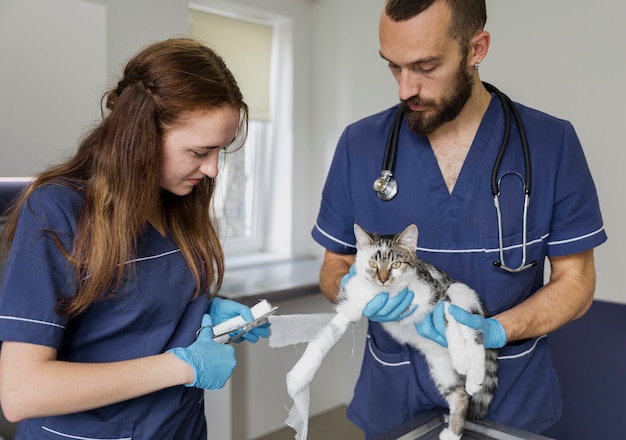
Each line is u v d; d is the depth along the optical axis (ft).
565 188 3.55
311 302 7.57
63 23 4.95
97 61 5.22
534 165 3.54
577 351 5.38
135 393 2.39
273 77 8.33
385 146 3.85
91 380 2.26
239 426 7.19
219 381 2.67
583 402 5.21
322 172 8.42
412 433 3.00
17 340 2.27
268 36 8.13
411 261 3.32
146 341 2.89
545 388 3.70
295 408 2.76
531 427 3.64
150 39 6.49
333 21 7.94
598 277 5.76
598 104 5.55
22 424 2.90
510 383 3.55
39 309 2.31
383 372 3.77
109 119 2.53
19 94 4.73
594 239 3.58
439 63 3.03
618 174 5.50
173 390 2.98
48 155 4.94
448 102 3.20
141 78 2.49
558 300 3.44
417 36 2.92
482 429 3.04
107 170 2.50
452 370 3.22
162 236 3.03
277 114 8.42
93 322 2.68
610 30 5.39
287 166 8.38
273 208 8.71
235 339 3.27
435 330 3.12
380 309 3.13
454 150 3.66
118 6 6.16
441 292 3.29
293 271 7.61
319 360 2.86
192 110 2.46
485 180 3.57
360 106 7.75
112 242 2.49
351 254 4.34
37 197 2.50
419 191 3.71
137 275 2.80
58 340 2.39
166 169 2.66
